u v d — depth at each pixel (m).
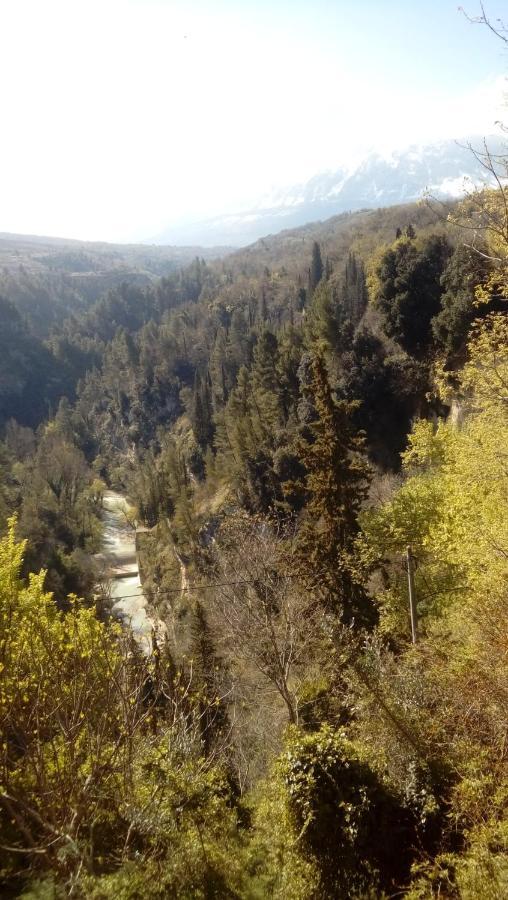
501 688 7.46
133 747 6.54
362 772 7.09
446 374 13.03
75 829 5.25
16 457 85.38
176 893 5.58
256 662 13.06
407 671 9.23
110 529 78.19
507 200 5.86
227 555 15.49
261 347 58.19
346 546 16.31
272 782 7.97
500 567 9.96
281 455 42.00
